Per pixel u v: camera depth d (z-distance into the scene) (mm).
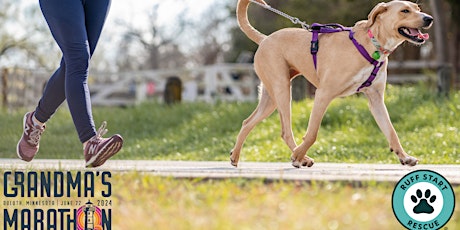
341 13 23016
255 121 6660
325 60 6008
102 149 5305
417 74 23531
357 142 10828
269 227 3859
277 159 9703
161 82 24609
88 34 5711
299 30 6367
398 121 12359
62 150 10938
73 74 5410
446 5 25328
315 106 5996
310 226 3854
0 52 32250
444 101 13125
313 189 4781
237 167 6762
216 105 15602
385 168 6613
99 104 23281
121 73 22375
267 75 6457
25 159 6156
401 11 5719
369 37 5852
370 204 4363
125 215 4281
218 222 3896
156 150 11422
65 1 5387
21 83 19750
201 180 5152
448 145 10070
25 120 6035
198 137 12680
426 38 5762
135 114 15023
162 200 4539
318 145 10594
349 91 6020
